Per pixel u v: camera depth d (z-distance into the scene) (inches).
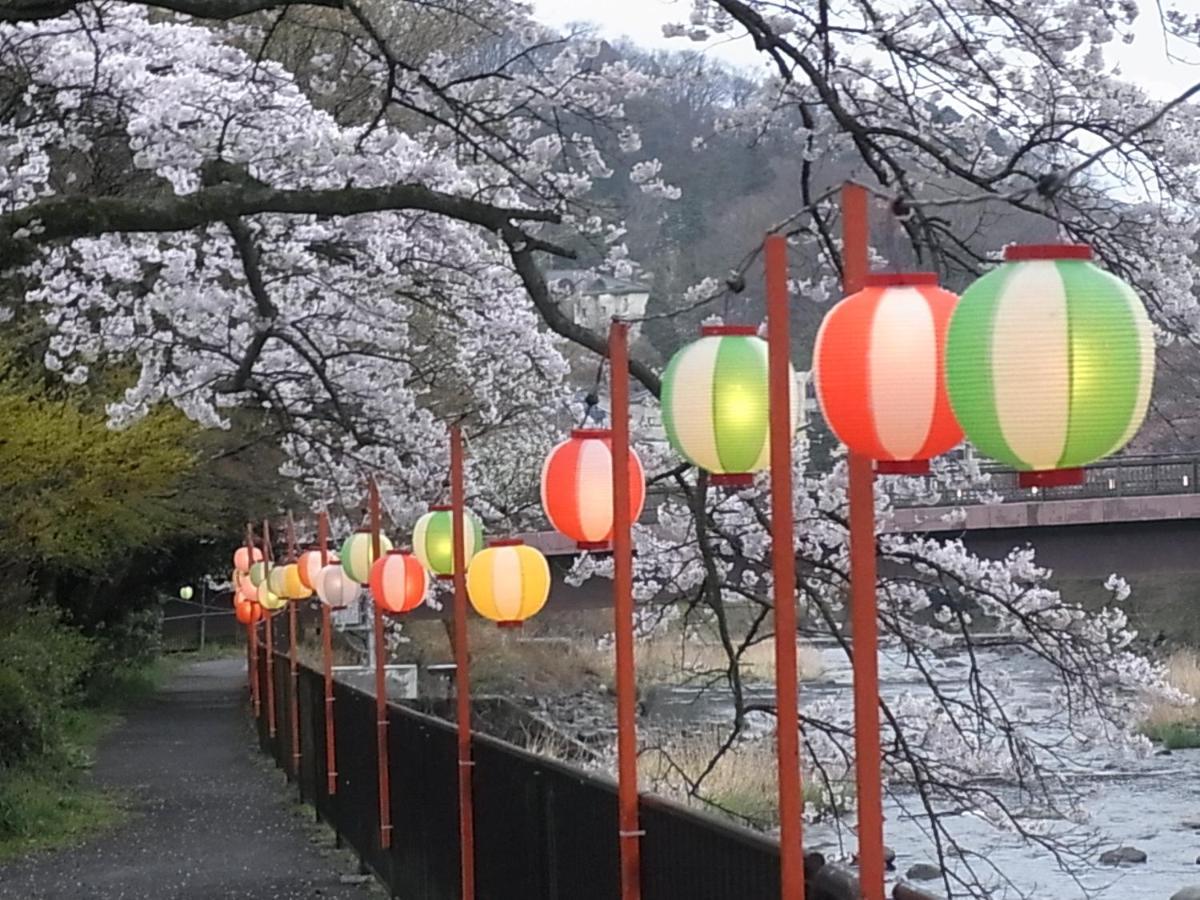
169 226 411.8
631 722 249.8
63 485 681.0
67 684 923.4
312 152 519.2
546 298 458.3
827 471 503.2
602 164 527.5
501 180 554.3
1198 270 414.6
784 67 430.3
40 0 400.8
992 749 473.7
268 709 965.8
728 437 233.0
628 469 261.9
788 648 194.9
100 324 701.9
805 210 192.4
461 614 373.1
